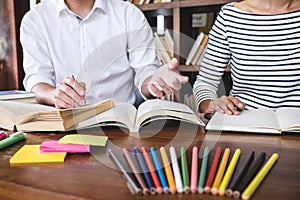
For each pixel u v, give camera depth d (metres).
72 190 0.45
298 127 0.78
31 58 1.30
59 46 1.34
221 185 0.43
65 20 1.34
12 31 2.22
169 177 0.46
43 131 0.83
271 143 0.70
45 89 1.14
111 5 1.39
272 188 0.45
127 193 0.43
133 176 0.48
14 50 2.24
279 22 1.31
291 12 1.30
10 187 0.47
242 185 0.44
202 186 0.43
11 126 0.87
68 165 0.56
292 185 0.46
